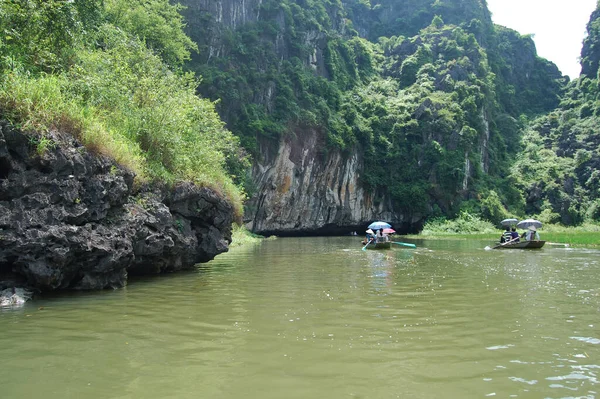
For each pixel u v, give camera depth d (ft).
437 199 180.65
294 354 16.57
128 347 17.26
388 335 19.19
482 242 98.22
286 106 156.56
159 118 39.68
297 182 157.28
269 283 33.40
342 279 35.96
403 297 27.91
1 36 32.45
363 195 178.29
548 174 204.64
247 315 22.61
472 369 15.21
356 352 16.85
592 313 23.63
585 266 46.88
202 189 40.50
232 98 144.15
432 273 40.32
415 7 286.05
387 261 52.39
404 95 209.05
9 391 13.11
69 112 27.43
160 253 34.71
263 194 149.79
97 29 55.11
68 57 40.88
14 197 24.41
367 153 177.37
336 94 183.21
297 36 183.52
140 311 23.27
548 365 15.65
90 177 27.61
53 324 20.48
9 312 22.72
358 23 279.08
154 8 98.53
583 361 16.10
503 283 34.14
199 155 44.16
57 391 13.15
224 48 160.04
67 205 25.99
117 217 30.07
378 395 13.07
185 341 18.08
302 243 99.76
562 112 246.88
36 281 25.29
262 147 146.51
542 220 185.57
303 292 29.48
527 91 269.85
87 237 26.86
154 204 34.35
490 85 227.40
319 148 160.97
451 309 24.40
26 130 24.39
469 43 234.79
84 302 25.30
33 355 16.24
